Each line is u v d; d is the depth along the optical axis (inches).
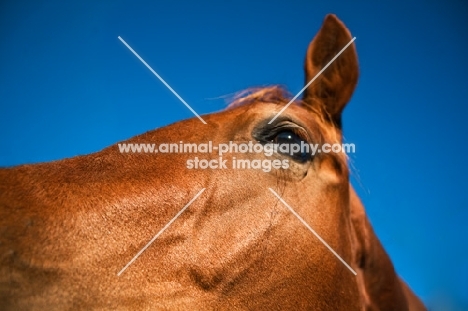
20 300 67.6
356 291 110.1
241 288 87.7
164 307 79.7
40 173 79.4
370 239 125.0
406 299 145.3
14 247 68.2
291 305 92.5
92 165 85.7
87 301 73.1
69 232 73.6
